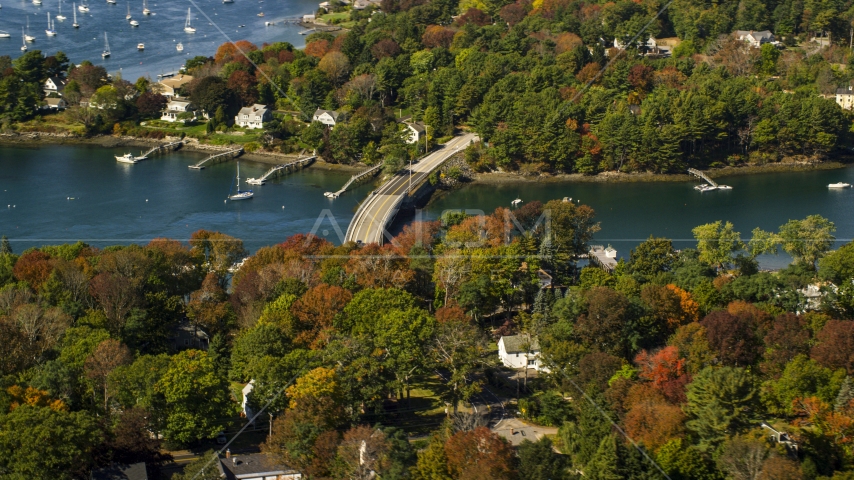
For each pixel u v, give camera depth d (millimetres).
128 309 165750
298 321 163125
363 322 159500
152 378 133750
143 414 127875
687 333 151375
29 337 152625
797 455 123812
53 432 116750
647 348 159250
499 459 115625
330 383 134125
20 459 115188
